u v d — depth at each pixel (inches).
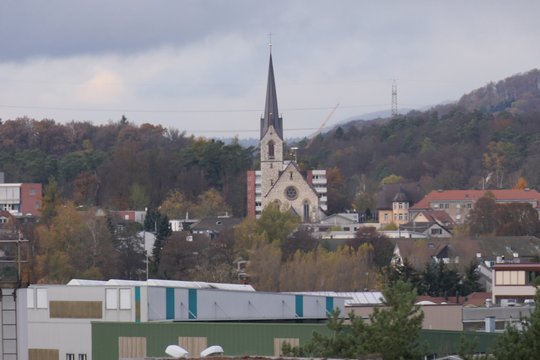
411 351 4798.2
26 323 4466.0
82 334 6382.9
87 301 6402.6
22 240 4544.8
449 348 5792.3
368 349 4739.2
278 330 5556.1
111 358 5925.2
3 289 4414.4
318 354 4751.5
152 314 6378.0
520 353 4808.1
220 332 5689.0
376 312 4869.6
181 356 4323.3
